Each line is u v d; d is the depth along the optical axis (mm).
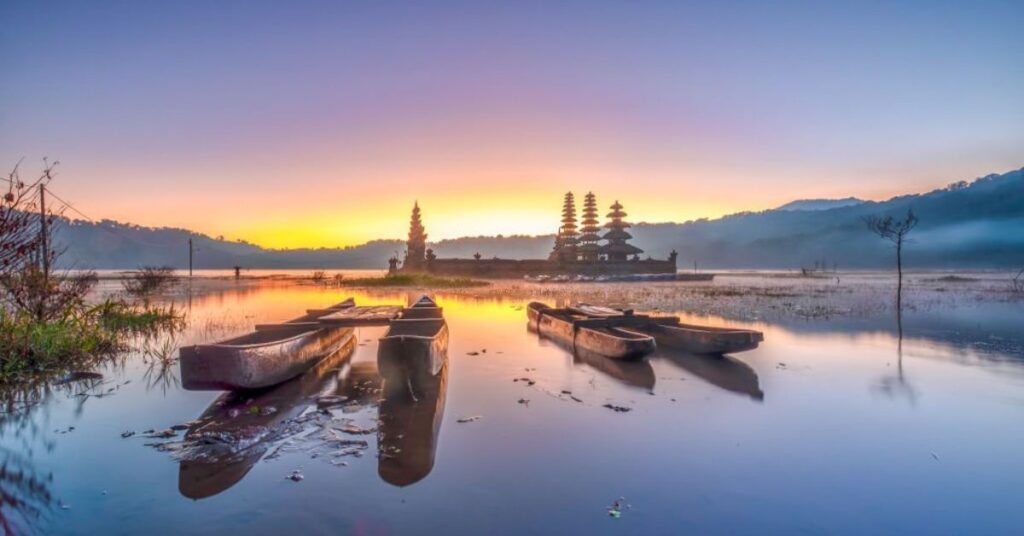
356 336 12820
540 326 13898
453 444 5301
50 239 10711
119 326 13109
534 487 4355
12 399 6996
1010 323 15016
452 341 12172
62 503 4082
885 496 4258
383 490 4285
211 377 6398
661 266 61406
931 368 8883
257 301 24172
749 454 5098
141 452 5105
